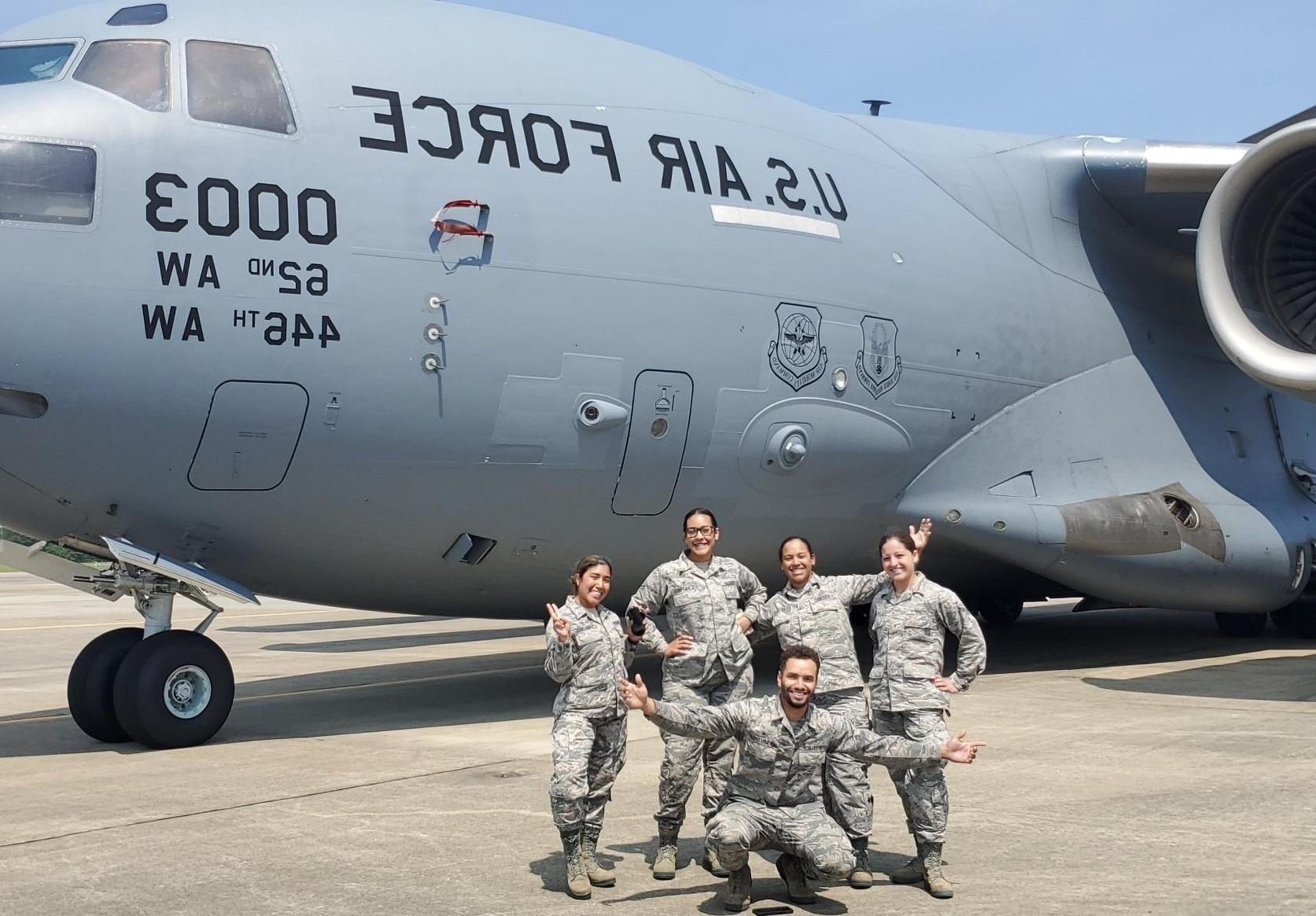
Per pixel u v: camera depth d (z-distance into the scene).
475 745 8.32
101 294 7.67
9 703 11.15
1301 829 5.80
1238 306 10.09
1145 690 10.34
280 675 13.01
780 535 10.67
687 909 4.86
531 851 5.65
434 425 8.63
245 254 8.02
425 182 8.62
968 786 6.76
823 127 11.27
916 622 5.48
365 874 5.29
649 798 6.75
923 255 11.10
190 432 8.02
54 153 7.75
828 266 10.35
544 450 9.05
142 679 8.16
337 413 8.34
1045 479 11.65
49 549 10.10
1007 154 12.60
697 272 9.59
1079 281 12.38
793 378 10.05
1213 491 12.45
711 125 10.21
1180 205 12.38
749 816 4.73
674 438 9.56
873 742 4.79
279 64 8.48
